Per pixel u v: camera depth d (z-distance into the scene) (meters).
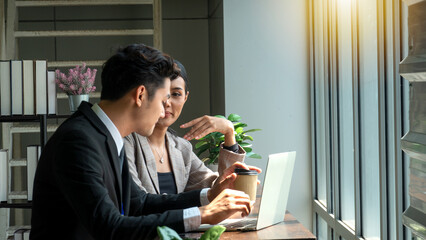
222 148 2.61
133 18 5.97
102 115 1.72
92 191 1.56
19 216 5.61
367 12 2.98
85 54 5.91
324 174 4.22
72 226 1.64
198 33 5.96
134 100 1.71
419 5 2.04
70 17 5.93
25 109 3.70
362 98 3.13
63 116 3.75
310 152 4.45
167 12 5.94
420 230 2.03
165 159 2.65
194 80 5.96
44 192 1.64
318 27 4.23
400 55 2.44
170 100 2.57
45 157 1.65
